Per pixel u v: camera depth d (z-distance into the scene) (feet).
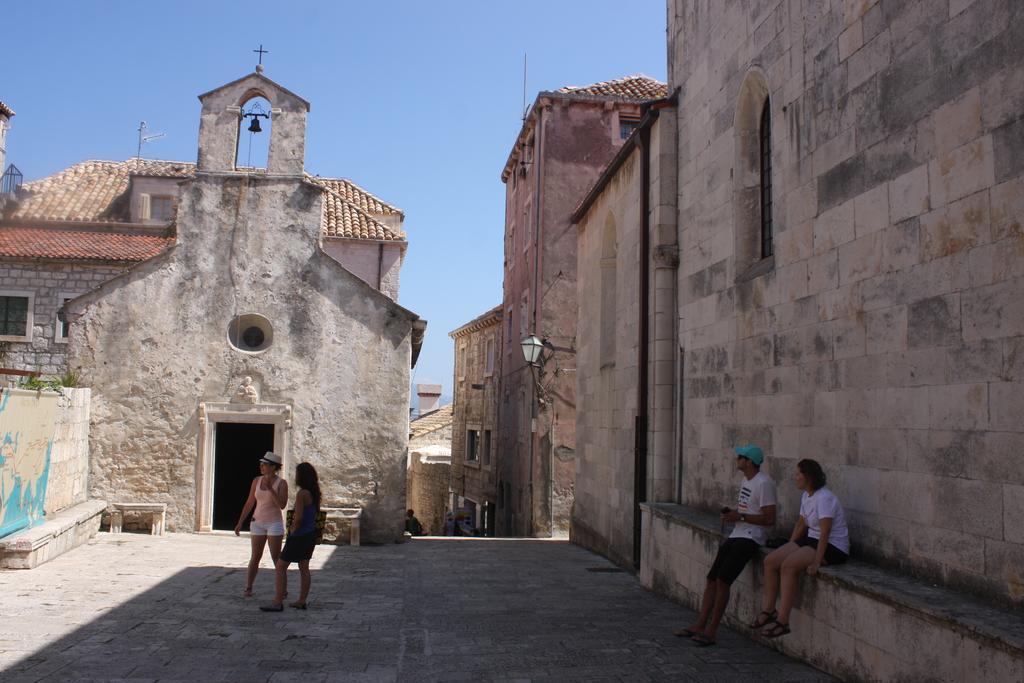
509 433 96.48
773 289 30.40
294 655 25.04
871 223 23.77
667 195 42.55
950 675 17.85
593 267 60.90
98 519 51.98
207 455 55.52
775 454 29.94
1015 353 17.84
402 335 57.98
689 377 39.68
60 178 97.96
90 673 21.99
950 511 19.89
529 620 31.63
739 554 26.96
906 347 21.88
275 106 58.80
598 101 84.74
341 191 106.22
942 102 20.65
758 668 24.08
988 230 18.81
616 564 50.14
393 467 57.06
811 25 27.86
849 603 22.11
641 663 24.67
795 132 28.89
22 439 40.70
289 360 56.85
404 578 42.42
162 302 56.24
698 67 39.96
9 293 81.66
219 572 40.45
